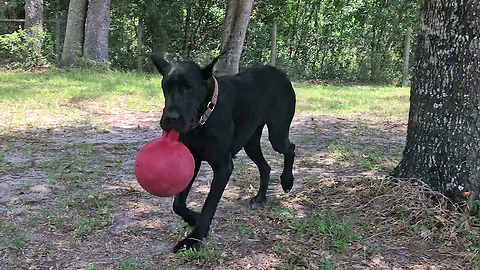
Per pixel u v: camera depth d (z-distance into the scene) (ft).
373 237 14.02
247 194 18.03
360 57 66.69
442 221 14.44
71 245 13.42
